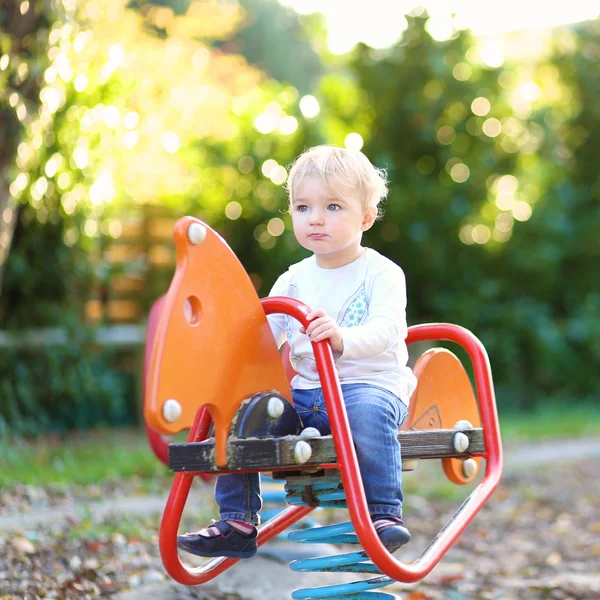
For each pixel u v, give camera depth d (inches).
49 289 352.2
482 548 234.5
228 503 114.2
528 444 412.2
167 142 362.9
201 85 390.0
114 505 232.7
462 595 186.4
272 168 424.8
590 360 534.6
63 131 291.0
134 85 316.2
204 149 409.1
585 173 557.0
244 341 106.1
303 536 123.3
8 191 229.8
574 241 537.3
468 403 137.9
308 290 121.6
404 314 118.5
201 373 101.3
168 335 98.9
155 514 225.9
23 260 336.5
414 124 485.1
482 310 499.2
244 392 105.6
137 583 171.2
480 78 493.0
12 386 338.0
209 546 111.0
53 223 327.3
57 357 350.9
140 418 380.2
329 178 114.7
